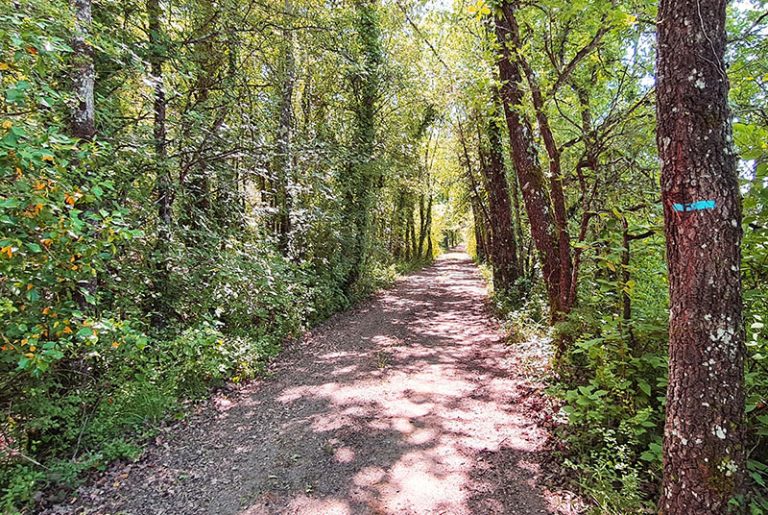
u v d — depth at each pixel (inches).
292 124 430.3
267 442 188.4
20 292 139.2
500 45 239.1
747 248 149.3
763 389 143.9
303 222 439.5
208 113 298.7
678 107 106.7
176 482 158.4
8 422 156.5
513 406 216.2
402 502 144.2
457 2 354.9
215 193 327.9
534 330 308.0
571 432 173.3
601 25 199.3
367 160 502.9
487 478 155.6
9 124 129.1
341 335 384.2
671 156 109.0
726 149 104.7
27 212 127.2
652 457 136.5
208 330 241.9
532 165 278.8
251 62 362.3
